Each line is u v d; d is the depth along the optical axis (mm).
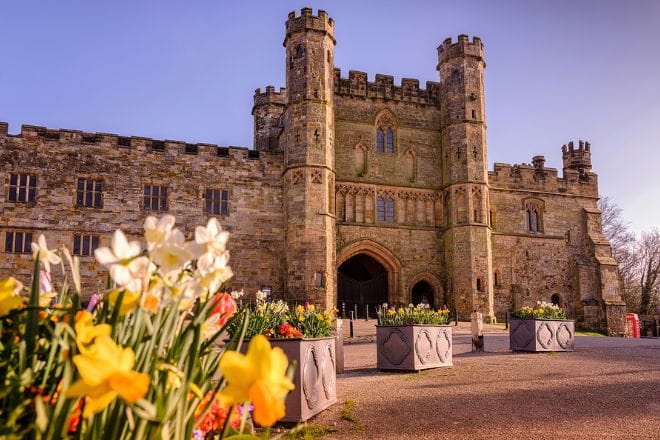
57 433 2053
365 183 40125
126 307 2311
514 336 19609
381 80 41969
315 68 37688
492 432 7777
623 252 67250
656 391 10609
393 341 14656
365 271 48500
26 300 2604
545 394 10531
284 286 36125
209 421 3250
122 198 35156
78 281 2512
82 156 34812
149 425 2221
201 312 2627
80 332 2160
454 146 41156
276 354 1962
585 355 17656
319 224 35750
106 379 1868
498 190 44938
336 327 15148
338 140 40250
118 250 2312
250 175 37688
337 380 13406
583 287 45688
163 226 2408
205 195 36781
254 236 37000
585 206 47625
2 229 32688
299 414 8383
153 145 36406
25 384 2297
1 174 33094
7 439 2049
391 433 7887
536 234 45438
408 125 42250
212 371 2807
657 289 65938
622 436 7441
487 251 39844
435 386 11875
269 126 47344
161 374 2387
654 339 29047
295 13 38500
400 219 40781
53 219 33656
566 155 55188
